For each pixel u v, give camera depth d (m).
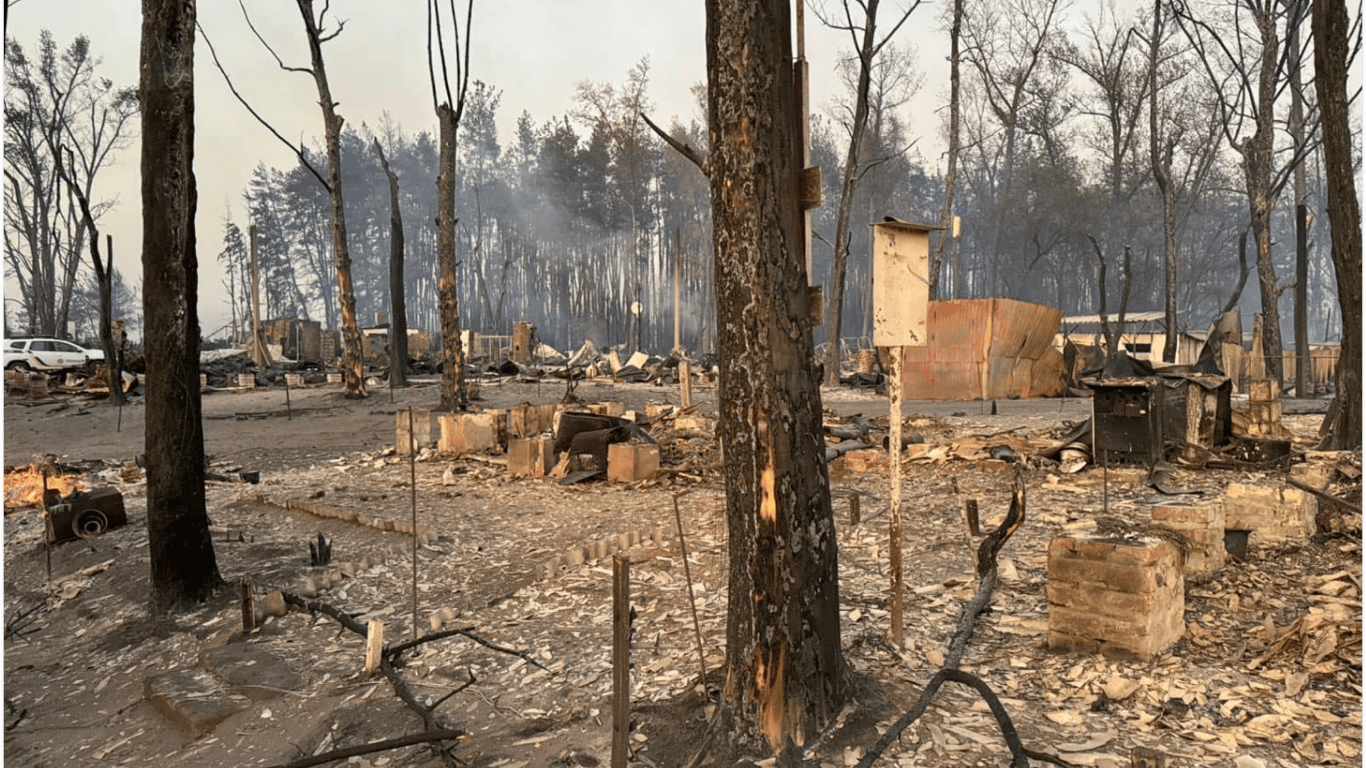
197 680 5.96
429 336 50.31
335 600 7.31
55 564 9.70
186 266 7.61
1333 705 4.15
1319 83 11.43
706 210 61.91
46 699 6.31
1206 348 26.91
